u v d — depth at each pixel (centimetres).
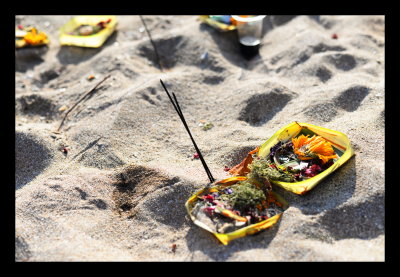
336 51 109
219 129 94
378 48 111
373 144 83
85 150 91
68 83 110
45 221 78
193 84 105
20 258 73
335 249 71
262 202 75
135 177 84
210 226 74
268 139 84
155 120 96
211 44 114
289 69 107
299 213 75
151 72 110
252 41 112
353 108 93
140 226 78
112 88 104
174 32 119
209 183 80
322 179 77
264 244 72
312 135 83
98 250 74
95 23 124
